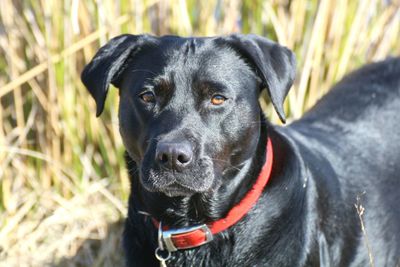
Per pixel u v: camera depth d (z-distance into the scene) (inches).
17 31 208.8
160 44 147.3
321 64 225.0
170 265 146.7
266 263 142.3
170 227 146.6
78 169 220.8
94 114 215.5
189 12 215.3
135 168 149.6
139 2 207.0
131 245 150.5
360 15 221.1
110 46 151.1
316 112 186.5
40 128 218.2
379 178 171.6
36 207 219.3
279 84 144.0
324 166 161.5
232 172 142.6
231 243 143.8
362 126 178.9
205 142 137.3
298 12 217.6
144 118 141.3
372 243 167.2
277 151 147.9
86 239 211.5
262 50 145.6
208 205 142.5
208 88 139.5
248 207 143.0
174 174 135.1
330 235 155.8
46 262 206.5
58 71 208.1
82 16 206.4
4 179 215.0
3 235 210.5
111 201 218.8
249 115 143.1
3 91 204.5
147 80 141.6
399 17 228.2
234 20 216.7
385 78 193.2
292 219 144.8
